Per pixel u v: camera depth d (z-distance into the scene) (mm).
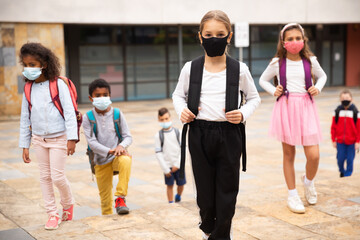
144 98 20938
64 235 3938
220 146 3014
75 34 19062
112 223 4234
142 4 18156
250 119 15203
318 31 24125
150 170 8570
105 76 19984
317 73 4645
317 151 4484
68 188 4395
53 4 16375
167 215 4441
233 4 19812
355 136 6953
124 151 4809
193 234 3924
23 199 6195
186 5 18969
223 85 2996
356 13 22391
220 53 2914
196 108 3014
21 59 4035
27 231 4074
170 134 5977
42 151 4207
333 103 18859
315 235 3848
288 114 4520
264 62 23094
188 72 3084
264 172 8227
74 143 4105
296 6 21094
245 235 3877
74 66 19156
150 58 20812
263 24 21469
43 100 4094
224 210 3049
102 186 5016
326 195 4988
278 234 3885
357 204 4652
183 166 3090
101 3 17328
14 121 15125
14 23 15906
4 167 8391
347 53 25125
